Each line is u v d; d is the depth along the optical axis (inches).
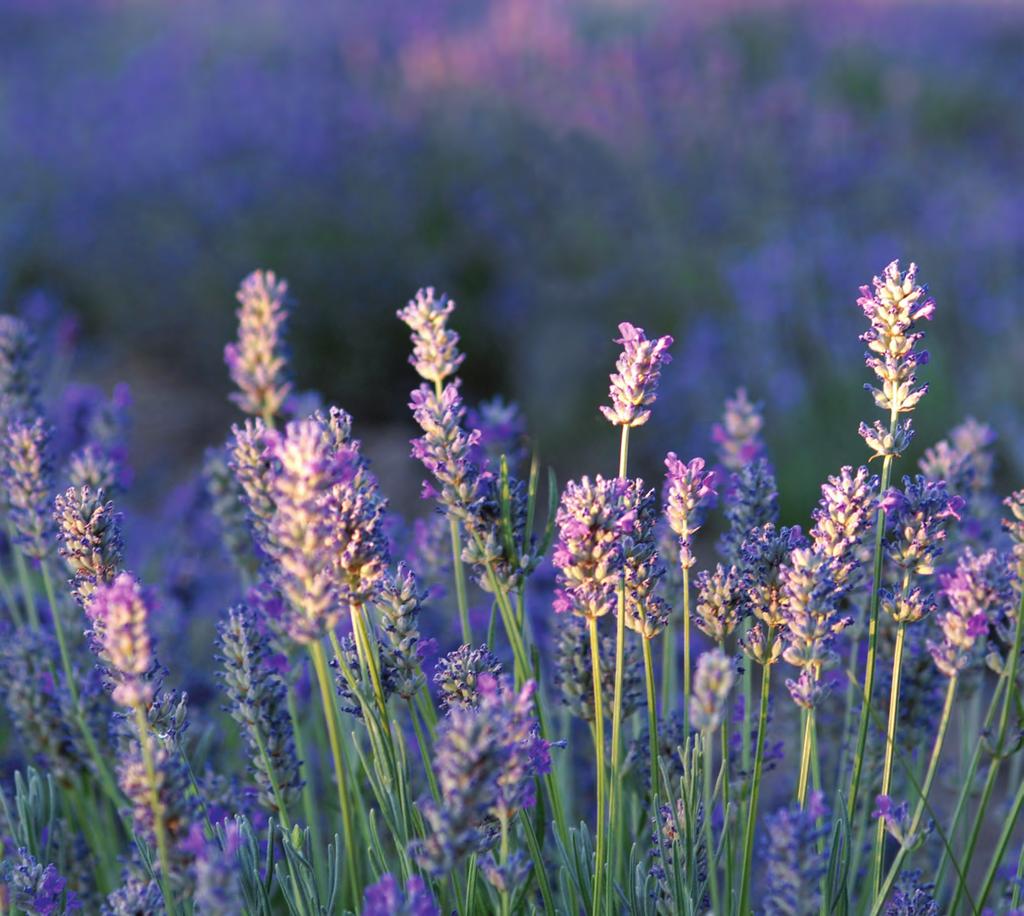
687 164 351.3
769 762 86.2
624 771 83.8
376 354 312.8
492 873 57.9
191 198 343.9
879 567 71.2
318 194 332.8
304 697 107.0
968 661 72.7
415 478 265.4
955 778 106.6
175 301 331.0
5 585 112.1
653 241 320.2
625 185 341.7
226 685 79.7
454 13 525.0
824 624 68.1
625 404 71.6
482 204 334.6
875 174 359.6
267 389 120.8
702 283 308.7
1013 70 511.8
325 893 81.1
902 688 90.6
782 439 246.5
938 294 282.5
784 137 374.0
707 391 257.0
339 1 553.3
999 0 588.4
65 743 97.5
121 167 370.3
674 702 99.4
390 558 72.9
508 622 76.4
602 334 293.1
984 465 111.9
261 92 414.0
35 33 599.2
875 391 71.6
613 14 524.7
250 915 72.6
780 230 315.0
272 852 75.2
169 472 274.4
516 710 54.8
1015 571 74.0
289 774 80.9
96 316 355.6
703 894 81.4
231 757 120.0
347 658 76.0
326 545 63.0
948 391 247.1
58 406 167.5
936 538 71.1
